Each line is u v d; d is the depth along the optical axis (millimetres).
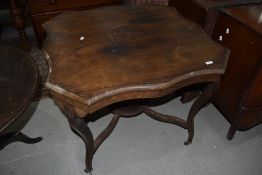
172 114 1748
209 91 1227
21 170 1362
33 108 1729
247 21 1240
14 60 1038
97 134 1585
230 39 1362
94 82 957
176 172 1401
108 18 1380
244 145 1562
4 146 1354
